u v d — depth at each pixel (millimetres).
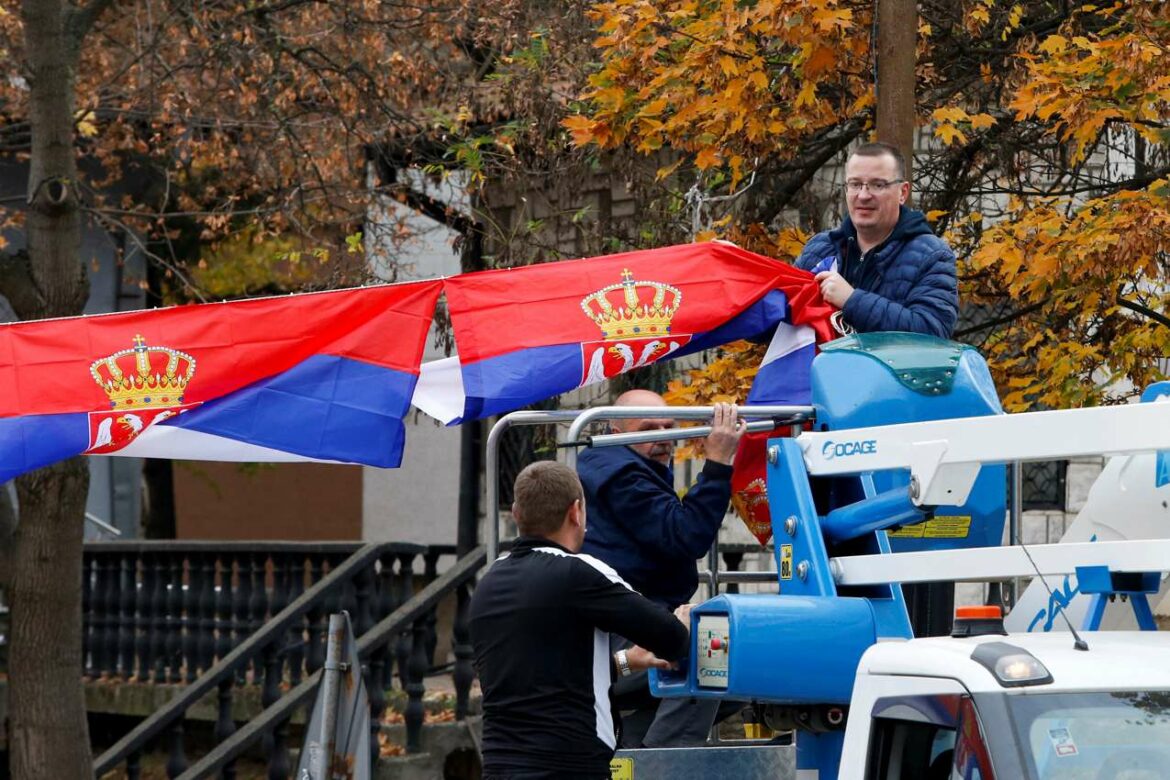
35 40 19484
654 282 12391
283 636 20672
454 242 22609
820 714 9055
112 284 36531
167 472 38125
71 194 19391
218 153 28203
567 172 21047
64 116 19578
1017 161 19547
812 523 9289
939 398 9688
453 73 26031
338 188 26078
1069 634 7652
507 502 25875
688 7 16969
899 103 15102
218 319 12617
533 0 22938
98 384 12586
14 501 28125
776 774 9711
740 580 11211
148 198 34531
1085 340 17750
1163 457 9297
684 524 10117
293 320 12578
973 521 10000
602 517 10594
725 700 10609
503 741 9164
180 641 23516
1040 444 8000
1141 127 15883
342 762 14125
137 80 28672
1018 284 15422
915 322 10914
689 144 17734
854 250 11875
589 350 12391
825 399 9898
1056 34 17672
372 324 12602
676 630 9031
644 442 10156
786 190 19516
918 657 7172
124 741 20219
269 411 12570
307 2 26031
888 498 9125
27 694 19312
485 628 9297
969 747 6660
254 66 26219
